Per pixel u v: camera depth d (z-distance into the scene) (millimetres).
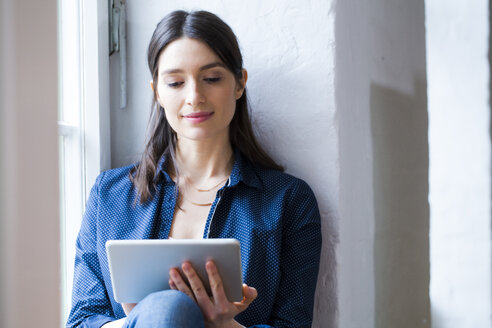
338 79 1414
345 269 1448
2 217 408
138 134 1688
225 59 1276
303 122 1453
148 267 1032
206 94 1274
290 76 1471
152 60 1340
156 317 917
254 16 1522
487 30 1949
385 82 1741
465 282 2004
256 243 1260
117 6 1671
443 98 2039
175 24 1285
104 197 1386
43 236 450
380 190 1698
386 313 1734
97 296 1301
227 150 1412
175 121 1301
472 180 1989
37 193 441
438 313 2070
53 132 460
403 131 1884
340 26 1427
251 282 1239
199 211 1340
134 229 1334
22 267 428
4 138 407
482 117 1963
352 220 1499
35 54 437
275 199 1314
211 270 1012
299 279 1271
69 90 1574
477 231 1979
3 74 407
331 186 1414
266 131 1516
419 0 2051
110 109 1718
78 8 1565
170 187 1376
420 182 2039
